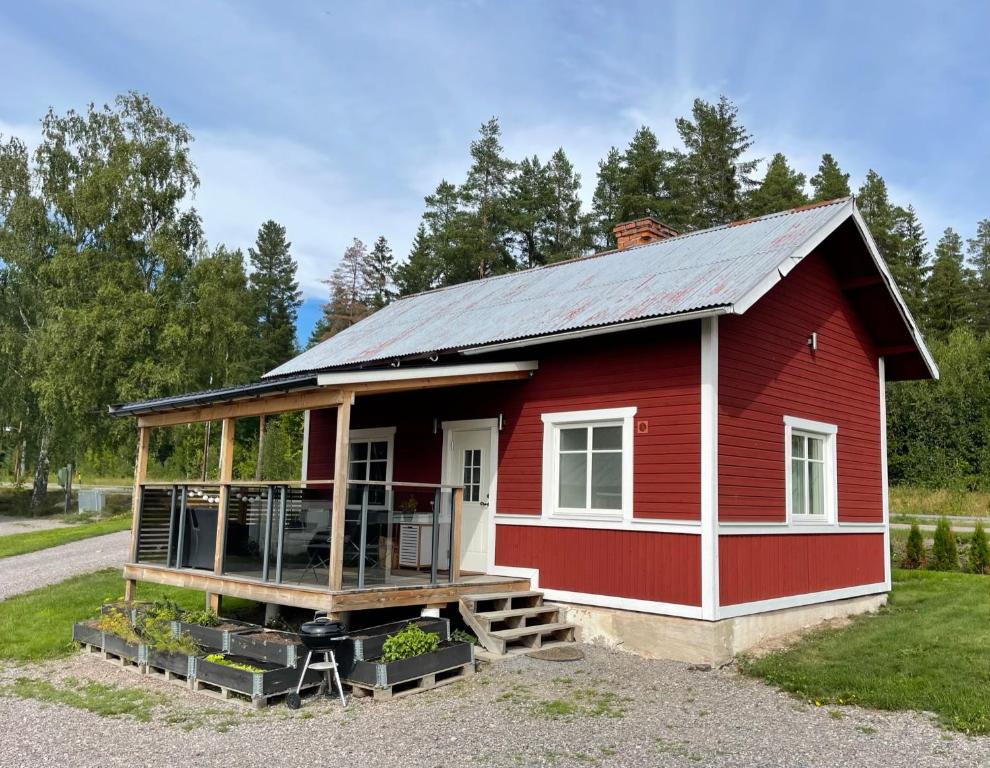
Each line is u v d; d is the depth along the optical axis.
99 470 56.62
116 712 7.62
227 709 7.70
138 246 34.72
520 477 11.61
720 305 8.92
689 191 40.28
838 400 12.69
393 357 12.45
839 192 43.78
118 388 31.61
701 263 11.41
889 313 13.29
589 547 10.55
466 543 12.34
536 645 9.94
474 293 15.84
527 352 11.75
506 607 10.43
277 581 9.59
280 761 6.15
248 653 8.62
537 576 11.09
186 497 11.73
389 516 9.82
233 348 36.25
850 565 12.53
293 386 9.11
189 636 9.22
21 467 44.66
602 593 10.31
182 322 33.34
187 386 33.06
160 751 6.43
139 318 32.19
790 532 10.99
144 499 12.44
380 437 14.15
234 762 6.14
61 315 31.59
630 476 10.25
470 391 12.58
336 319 54.09
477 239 42.06
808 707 7.52
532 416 11.59
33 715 7.57
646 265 12.70
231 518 11.56
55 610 12.69
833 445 12.36
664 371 10.12
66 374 31.52
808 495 11.78
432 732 6.81
